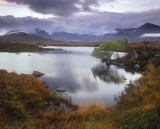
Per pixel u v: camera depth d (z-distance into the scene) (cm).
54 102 1160
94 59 5100
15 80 1373
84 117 638
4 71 1836
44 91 1320
